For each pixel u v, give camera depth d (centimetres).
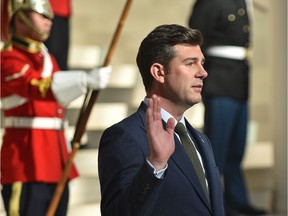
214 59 1711
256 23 2039
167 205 768
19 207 1248
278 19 1923
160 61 798
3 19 1255
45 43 1628
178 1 2138
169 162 782
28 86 1205
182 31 801
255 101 2028
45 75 1248
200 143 834
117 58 2027
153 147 711
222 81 1708
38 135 1261
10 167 1252
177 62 795
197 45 805
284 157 1912
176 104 803
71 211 1623
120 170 761
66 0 1659
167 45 797
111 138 786
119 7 2069
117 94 1902
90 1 2041
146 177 712
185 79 794
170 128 720
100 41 2047
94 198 1680
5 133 1277
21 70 1212
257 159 1950
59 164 1274
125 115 1845
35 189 1251
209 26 1702
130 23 2069
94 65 1930
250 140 2006
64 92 1200
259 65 2031
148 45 805
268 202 1923
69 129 1736
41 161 1255
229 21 1712
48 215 1229
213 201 802
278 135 1922
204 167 821
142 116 805
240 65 1730
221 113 1711
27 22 1242
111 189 758
